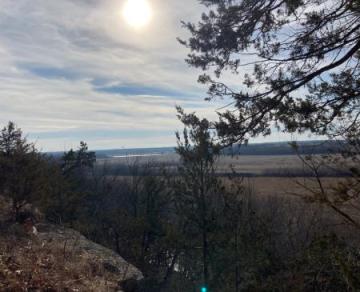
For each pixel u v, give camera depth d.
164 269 19.67
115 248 21.16
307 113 6.61
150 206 20.17
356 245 4.43
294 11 6.93
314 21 6.71
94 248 11.82
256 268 6.93
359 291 3.72
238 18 7.64
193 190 11.16
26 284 6.90
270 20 7.39
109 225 21.92
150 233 20.11
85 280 8.45
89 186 29.20
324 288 4.78
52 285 7.32
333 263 4.36
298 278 5.29
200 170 11.00
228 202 11.03
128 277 10.00
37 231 12.02
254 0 7.41
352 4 5.92
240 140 7.48
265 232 9.19
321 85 6.75
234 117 7.48
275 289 5.86
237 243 10.15
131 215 23.38
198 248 11.74
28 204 14.61
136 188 26.17
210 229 11.06
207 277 11.23
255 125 7.33
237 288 9.65
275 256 6.91
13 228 10.73
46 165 15.95
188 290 13.77
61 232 12.95
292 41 7.22
